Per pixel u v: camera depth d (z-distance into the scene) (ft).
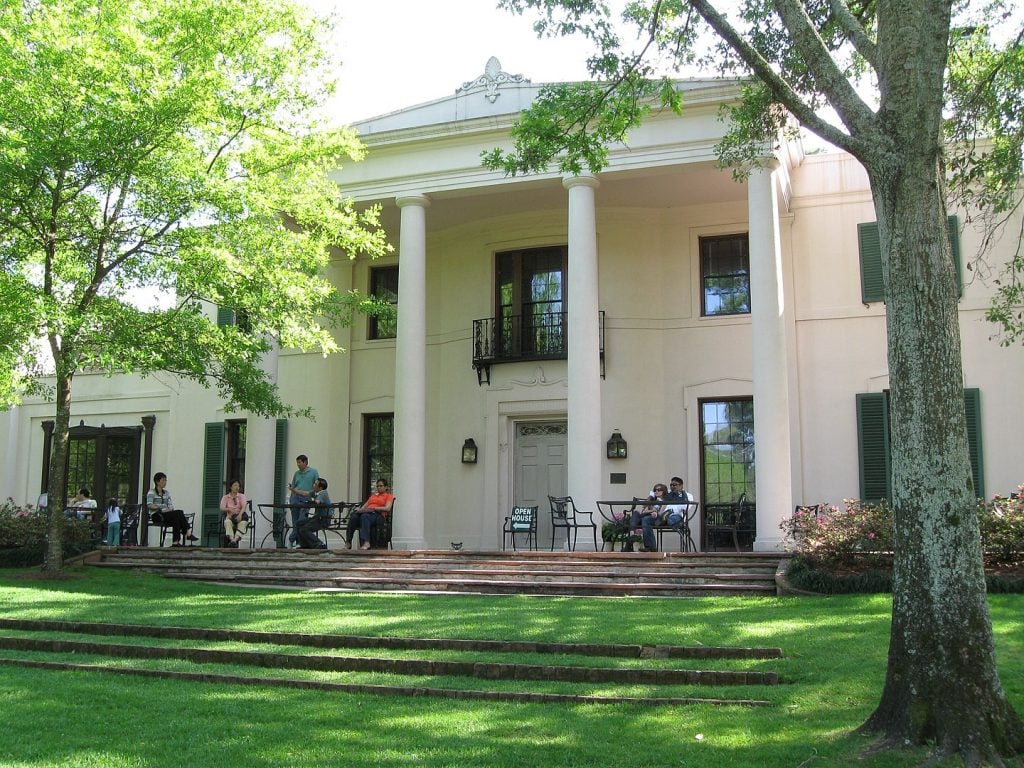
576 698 21.27
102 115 38.47
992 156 38.60
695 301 58.08
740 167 46.29
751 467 56.13
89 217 43.16
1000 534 37.93
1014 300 43.52
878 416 53.21
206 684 23.43
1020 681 21.66
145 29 40.55
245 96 42.06
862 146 19.48
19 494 74.54
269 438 56.75
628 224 59.31
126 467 70.59
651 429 57.26
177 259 42.52
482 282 61.57
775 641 26.13
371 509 51.62
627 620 29.81
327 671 24.56
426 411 62.54
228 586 43.19
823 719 19.62
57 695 22.27
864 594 35.47
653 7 33.19
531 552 44.62
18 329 40.50
